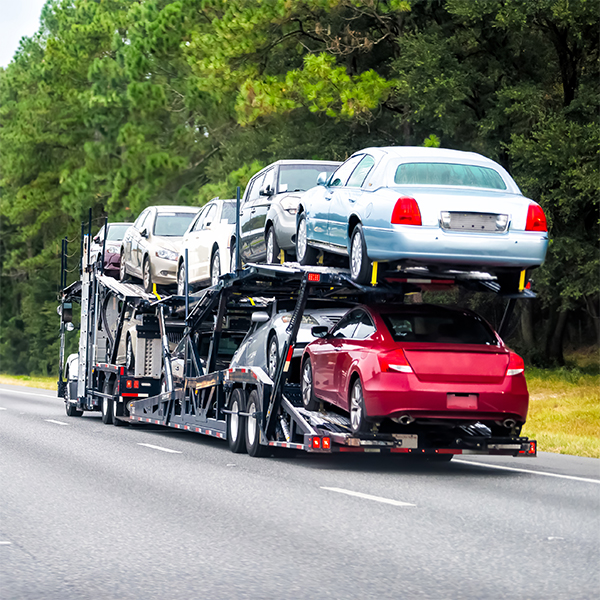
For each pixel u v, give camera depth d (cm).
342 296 2973
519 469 2648
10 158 12600
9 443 3228
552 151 5475
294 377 2933
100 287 4544
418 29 6134
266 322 3100
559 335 7238
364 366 2405
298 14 6319
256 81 6100
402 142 6359
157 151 9975
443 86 5525
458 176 2494
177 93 9906
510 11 5428
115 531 1661
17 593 1243
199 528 1688
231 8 6378
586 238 6081
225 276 3059
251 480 2338
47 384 8488
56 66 11781
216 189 7600
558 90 6531
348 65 6462
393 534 1631
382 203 2394
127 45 10400
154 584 1288
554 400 5325
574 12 5469
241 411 2967
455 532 1650
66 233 12438
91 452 2978
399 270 2417
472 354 2411
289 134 6862
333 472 2531
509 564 1403
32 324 13638
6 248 15012
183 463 2703
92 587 1273
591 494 2119
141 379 4059
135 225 4450
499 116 5700
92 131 12156
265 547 1525
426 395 2358
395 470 2603
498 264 2381
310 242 2838
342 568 1377
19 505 1941
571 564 1405
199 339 3581
